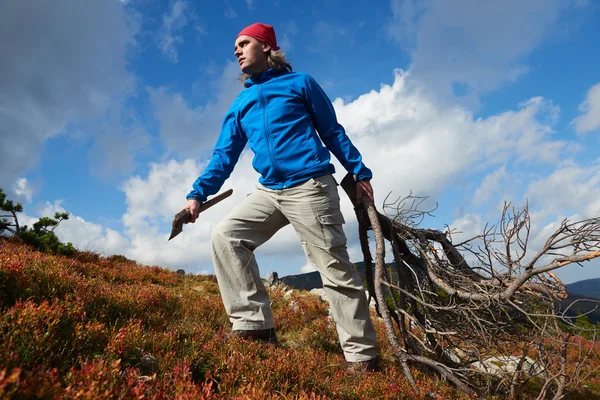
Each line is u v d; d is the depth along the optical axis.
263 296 3.62
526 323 3.45
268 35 3.77
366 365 3.43
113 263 9.83
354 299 3.46
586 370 4.48
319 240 3.38
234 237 3.53
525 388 4.16
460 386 3.31
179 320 4.21
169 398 1.89
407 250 4.03
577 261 2.68
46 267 3.88
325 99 3.70
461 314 3.56
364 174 3.62
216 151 3.92
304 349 4.34
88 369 1.82
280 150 3.42
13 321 2.11
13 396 1.46
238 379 2.56
